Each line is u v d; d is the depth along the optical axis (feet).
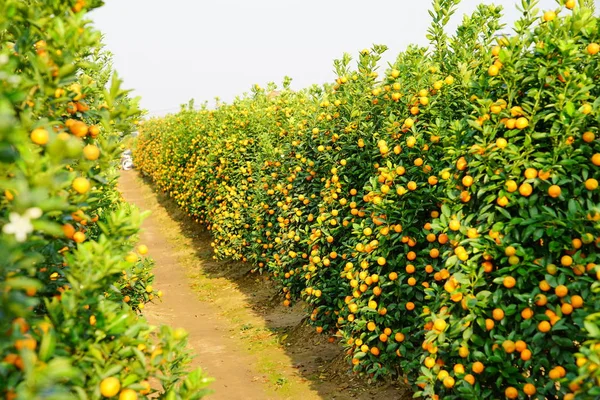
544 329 11.31
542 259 11.94
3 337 6.57
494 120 13.03
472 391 12.22
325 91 31.73
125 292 23.75
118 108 10.34
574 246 11.46
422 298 17.79
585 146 12.11
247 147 45.27
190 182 59.31
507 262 12.94
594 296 10.95
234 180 46.16
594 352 8.73
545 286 11.59
